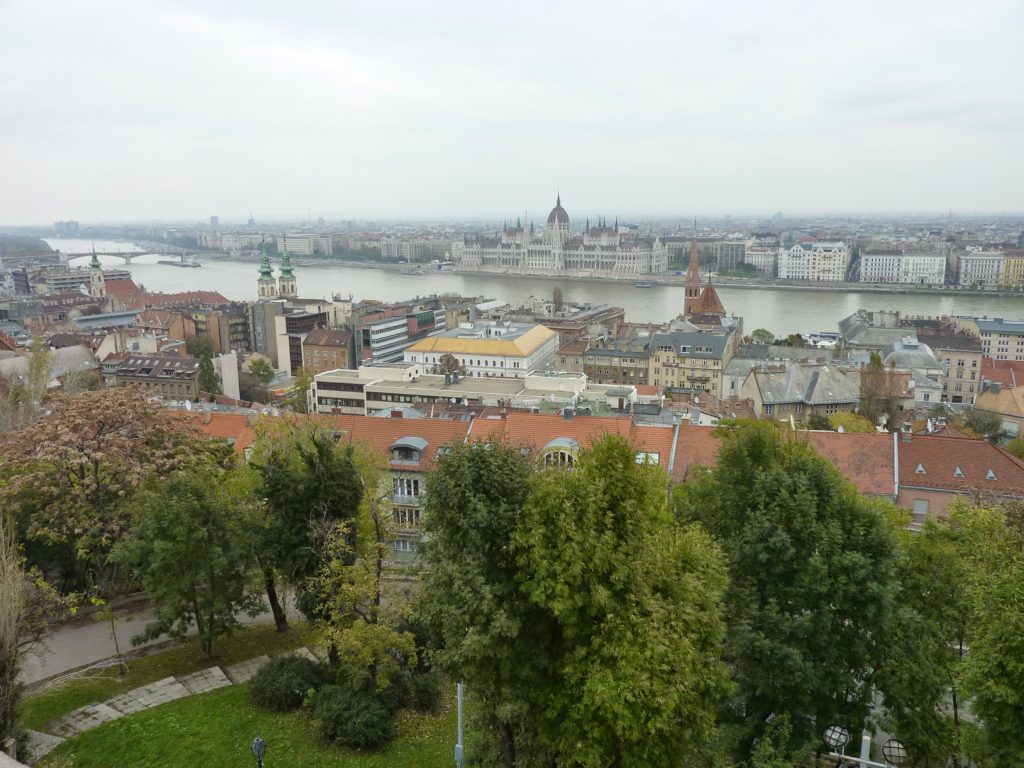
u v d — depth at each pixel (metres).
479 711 43.34
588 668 37.31
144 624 70.62
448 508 41.44
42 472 68.00
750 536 48.38
